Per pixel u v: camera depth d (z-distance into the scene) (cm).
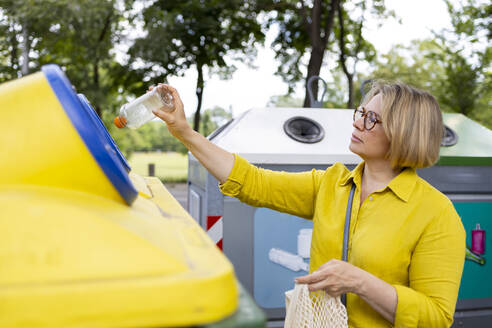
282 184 154
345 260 132
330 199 143
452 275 122
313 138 247
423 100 129
